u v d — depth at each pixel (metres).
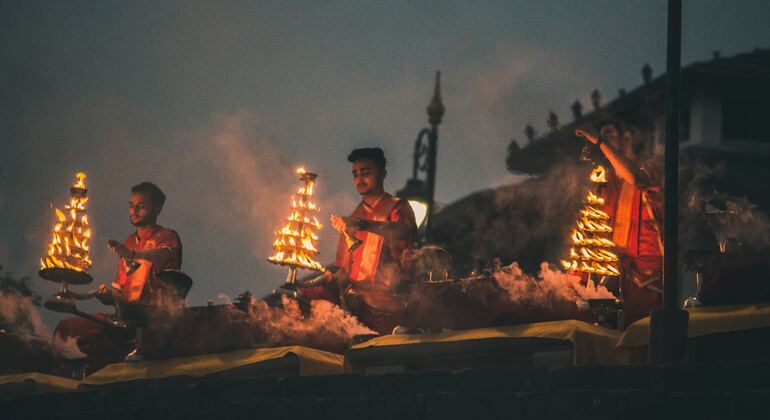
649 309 29.36
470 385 24.23
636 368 23.02
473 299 28.52
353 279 32.75
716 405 22.30
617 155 29.77
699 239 26.97
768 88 58.31
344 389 25.64
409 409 24.72
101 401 28.02
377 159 33.97
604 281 28.70
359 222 32.34
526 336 26.95
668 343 25.14
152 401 27.58
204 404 26.98
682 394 22.55
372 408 25.14
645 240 29.72
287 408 26.03
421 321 29.09
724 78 58.38
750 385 22.34
